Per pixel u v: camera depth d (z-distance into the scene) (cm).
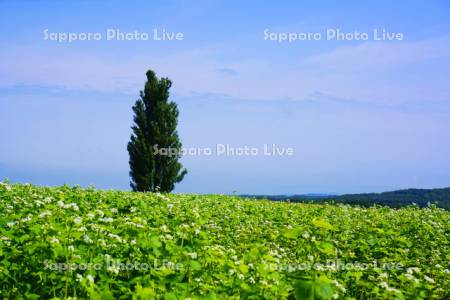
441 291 988
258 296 790
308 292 612
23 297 770
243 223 1878
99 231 979
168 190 4241
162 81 4331
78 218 991
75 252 862
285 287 834
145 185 4191
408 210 2573
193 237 1090
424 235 1727
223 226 1788
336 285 848
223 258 1009
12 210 1352
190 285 830
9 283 826
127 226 1069
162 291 779
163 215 1591
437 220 2097
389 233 1496
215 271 974
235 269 919
